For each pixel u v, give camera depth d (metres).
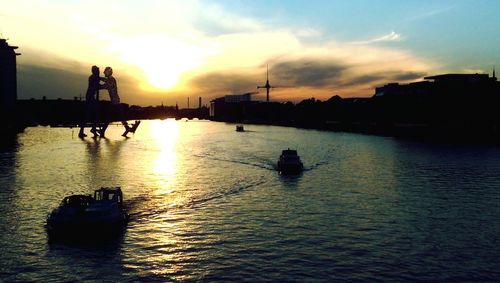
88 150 150.88
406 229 50.38
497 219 54.91
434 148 151.62
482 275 37.47
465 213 57.88
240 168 101.94
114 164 110.38
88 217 47.31
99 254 42.25
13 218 54.84
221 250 43.25
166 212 57.56
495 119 190.50
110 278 37.00
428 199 66.69
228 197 67.62
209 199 66.00
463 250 43.41
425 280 36.44
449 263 40.09
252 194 70.12
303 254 42.16
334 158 124.06
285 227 51.00
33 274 37.84
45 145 173.00
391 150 146.38
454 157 122.81
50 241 46.00
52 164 110.06
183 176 89.00
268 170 98.75
